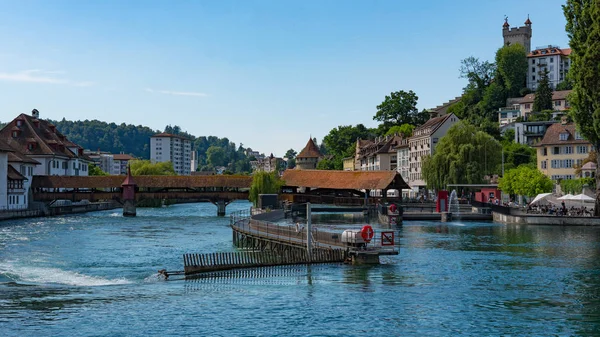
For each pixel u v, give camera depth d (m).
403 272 42.84
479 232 69.62
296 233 53.03
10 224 86.44
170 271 43.44
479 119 170.75
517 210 88.06
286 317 31.28
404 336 28.27
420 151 145.50
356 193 113.94
